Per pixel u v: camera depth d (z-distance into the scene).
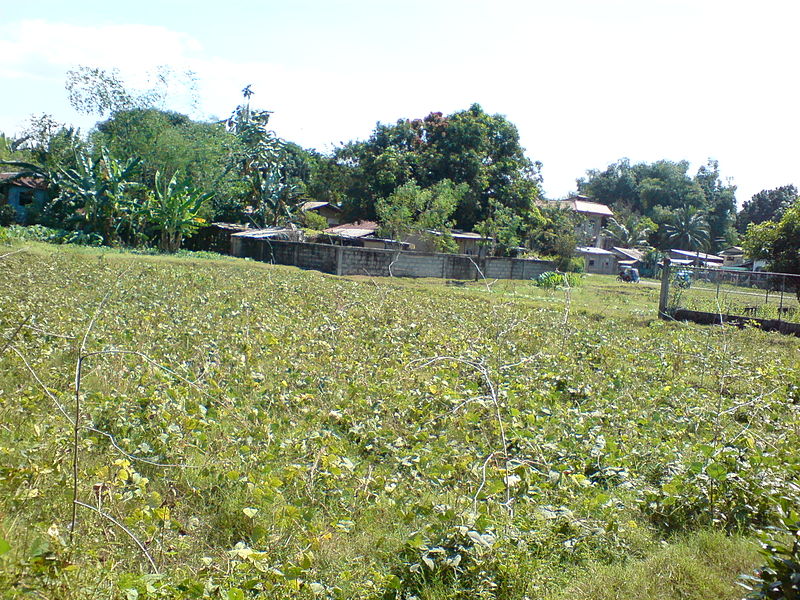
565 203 62.72
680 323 19.73
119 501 5.03
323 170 60.91
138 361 8.79
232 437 6.55
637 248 70.12
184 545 4.57
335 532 4.98
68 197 36.72
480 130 48.59
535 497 5.66
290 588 4.06
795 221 24.91
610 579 4.53
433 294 23.53
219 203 43.50
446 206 41.16
